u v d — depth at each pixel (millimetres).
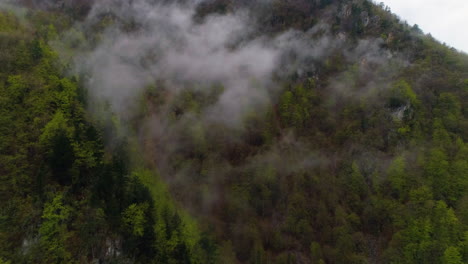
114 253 43000
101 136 54750
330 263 64438
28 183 41875
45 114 48719
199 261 53688
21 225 38625
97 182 44875
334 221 70875
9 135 44875
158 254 47062
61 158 42750
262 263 64438
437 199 67750
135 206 47125
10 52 56562
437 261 58156
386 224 68812
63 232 39844
